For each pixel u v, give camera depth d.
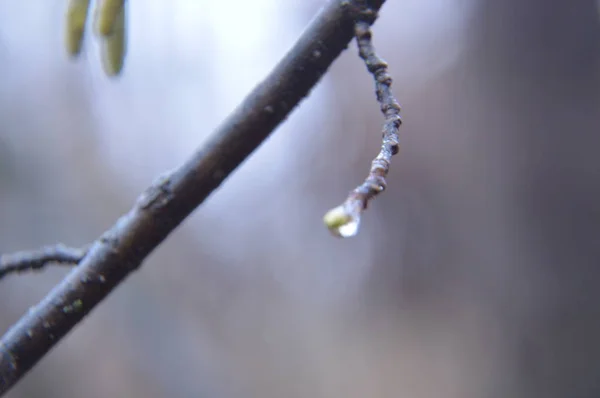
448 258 1.58
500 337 1.26
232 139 0.47
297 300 2.52
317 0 2.10
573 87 1.14
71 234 1.52
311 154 2.44
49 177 1.55
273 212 2.72
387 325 2.09
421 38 1.75
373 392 2.07
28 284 1.31
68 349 1.35
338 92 2.13
